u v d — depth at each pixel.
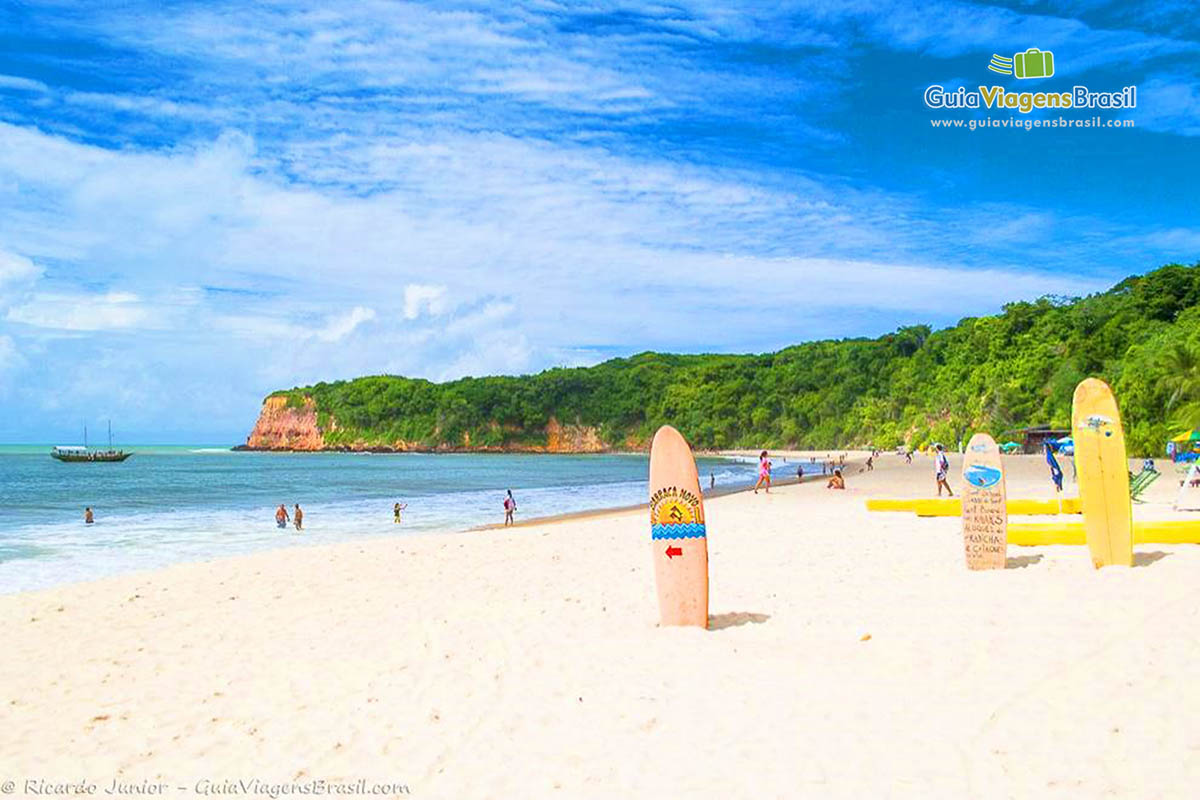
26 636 8.73
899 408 113.12
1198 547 10.50
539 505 36.09
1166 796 3.89
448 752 4.97
